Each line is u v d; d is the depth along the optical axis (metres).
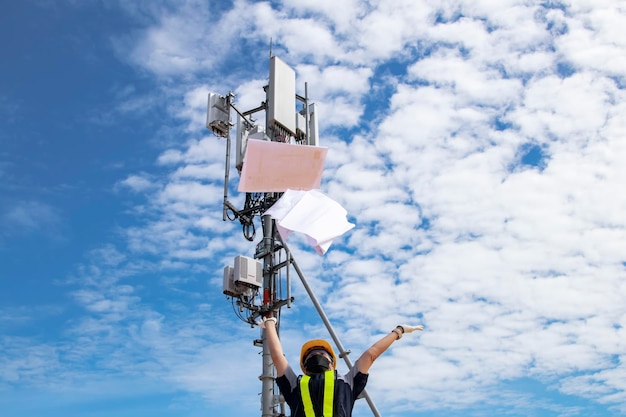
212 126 16.53
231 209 15.95
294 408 4.11
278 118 15.92
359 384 4.21
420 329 4.45
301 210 5.17
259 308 15.02
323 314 12.38
